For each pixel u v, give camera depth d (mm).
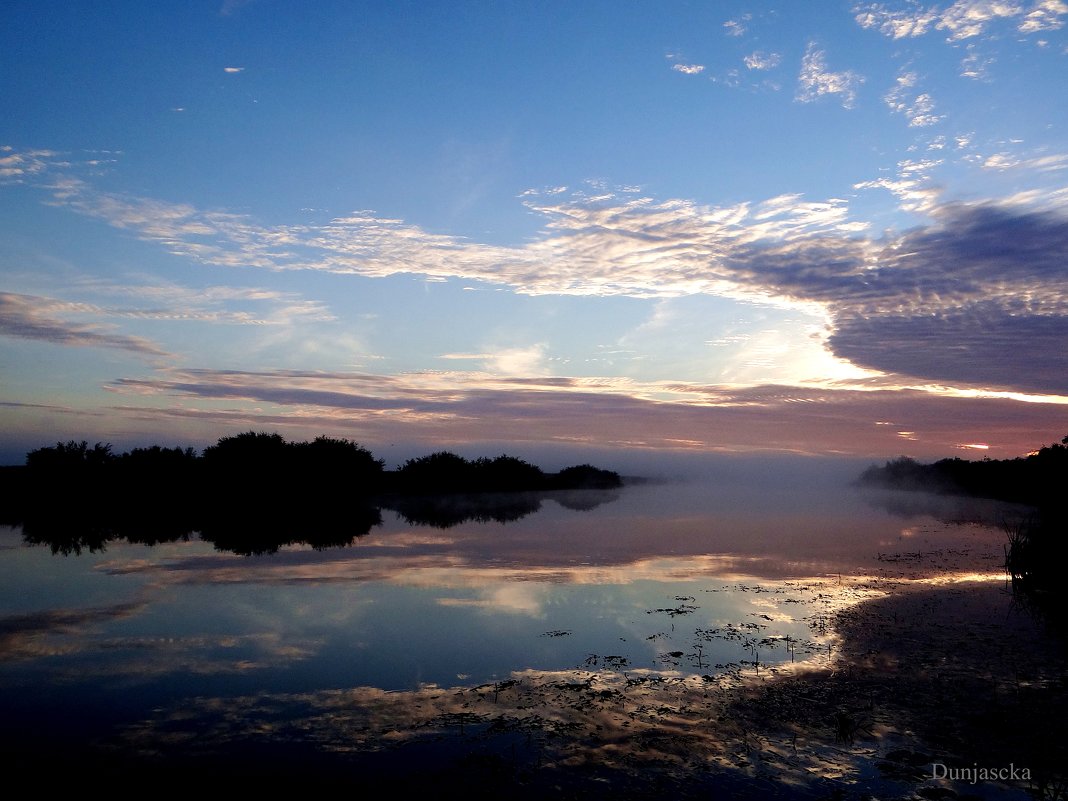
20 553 20312
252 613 13047
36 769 6992
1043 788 6547
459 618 12688
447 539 23312
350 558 19219
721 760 7176
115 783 6719
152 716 8266
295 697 8852
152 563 18438
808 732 7824
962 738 7598
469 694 8969
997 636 11328
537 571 17281
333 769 7000
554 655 10586
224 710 8438
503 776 6848
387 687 9227
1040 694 8758
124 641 11266
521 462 51375
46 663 10180
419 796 6508
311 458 40125
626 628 12070
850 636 11453
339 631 11852
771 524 28062
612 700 8750
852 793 6492
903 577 16531
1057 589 14703
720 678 9516
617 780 6785
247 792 6562
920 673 9609
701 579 16281
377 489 42719
